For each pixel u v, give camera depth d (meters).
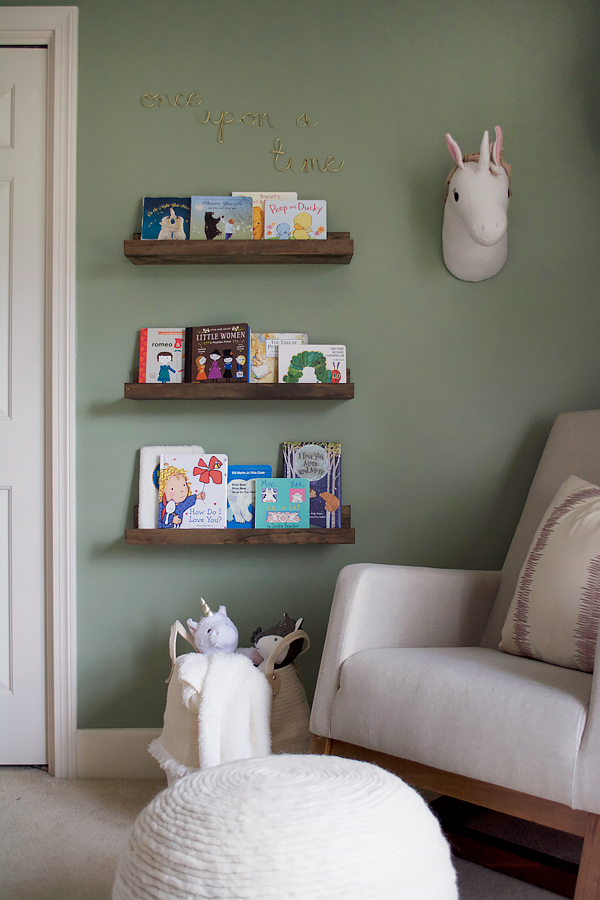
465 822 1.64
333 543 1.89
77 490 2.00
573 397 2.01
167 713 1.68
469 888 1.34
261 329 2.02
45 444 2.01
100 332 2.02
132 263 2.01
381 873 0.74
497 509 2.01
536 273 2.02
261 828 0.76
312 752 1.40
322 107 2.03
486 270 1.98
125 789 1.85
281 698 1.64
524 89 2.02
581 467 1.72
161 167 2.03
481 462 2.02
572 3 2.01
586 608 1.32
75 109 2.01
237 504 1.96
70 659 1.97
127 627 1.99
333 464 1.98
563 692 1.12
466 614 1.65
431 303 2.03
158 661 1.99
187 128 2.03
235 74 2.03
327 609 2.00
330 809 0.80
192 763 1.52
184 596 2.00
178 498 1.94
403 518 2.02
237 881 0.72
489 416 2.02
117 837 1.56
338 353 1.97
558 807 1.07
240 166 2.03
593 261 2.02
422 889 0.76
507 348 2.02
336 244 1.91
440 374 2.02
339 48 2.03
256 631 1.77
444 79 2.03
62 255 2.00
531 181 2.02
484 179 1.82
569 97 2.02
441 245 2.02
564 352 2.02
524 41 2.02
